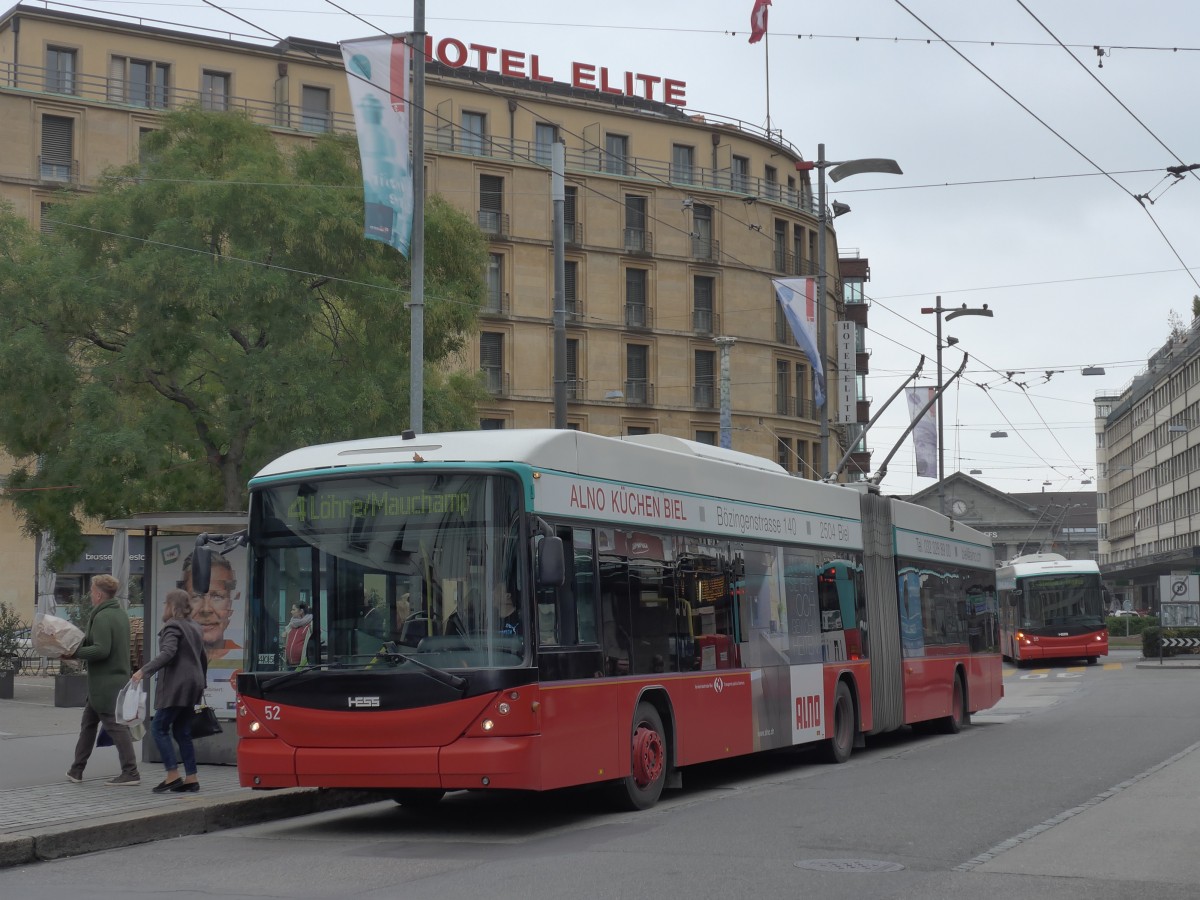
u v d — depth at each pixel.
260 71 56.88
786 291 31.17
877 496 21.58
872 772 17.05
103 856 11.27
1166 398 112.31
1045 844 10.88
